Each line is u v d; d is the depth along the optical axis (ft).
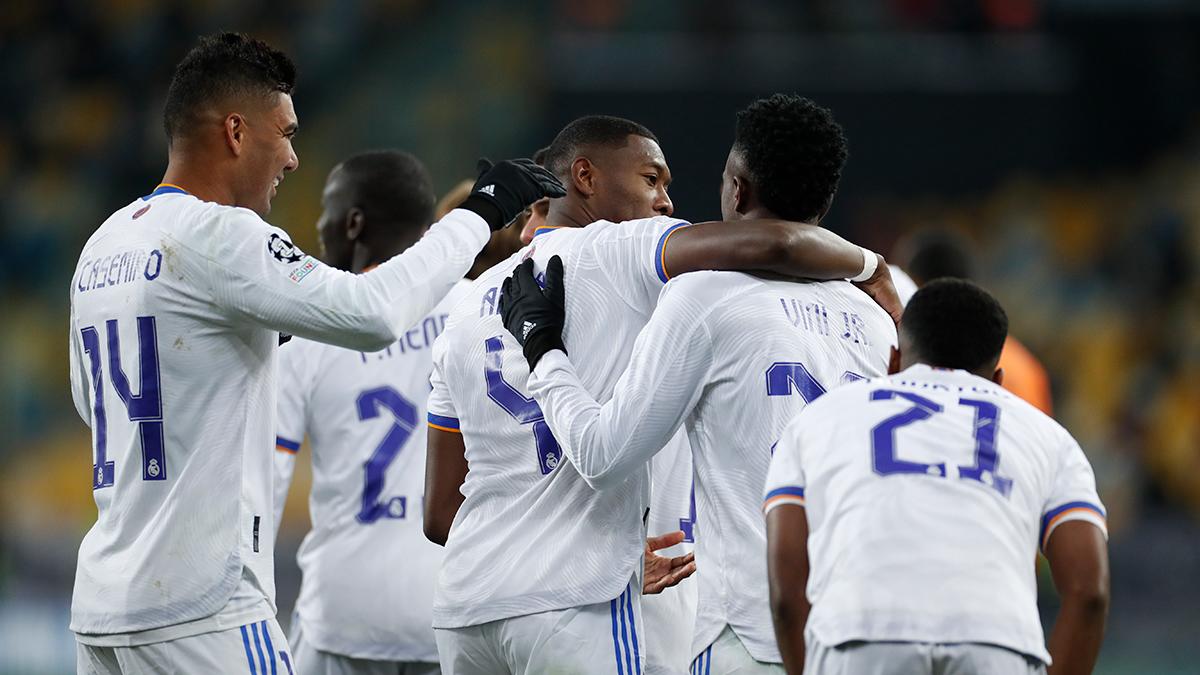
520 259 43.91
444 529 44.14
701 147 147.74
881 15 164.25
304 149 184.44
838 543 34.53
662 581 42.75
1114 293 165.07
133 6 195.72
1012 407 36.19
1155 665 113.91
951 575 33.65
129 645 38.91
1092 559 34.24
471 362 42.50
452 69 189.67
